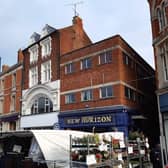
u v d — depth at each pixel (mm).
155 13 18281
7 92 34812
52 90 27156
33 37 32031
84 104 23812
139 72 26703
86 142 10336
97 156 10297
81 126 23469
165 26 16828
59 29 28031
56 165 11086
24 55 32656
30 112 29859
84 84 24328
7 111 33938
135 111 23391
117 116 21062
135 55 26125
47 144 12141
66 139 12695
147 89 28578
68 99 25516
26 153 13516
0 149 14945
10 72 35031
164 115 16781
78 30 30266
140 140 14680
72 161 10117
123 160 12312
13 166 10672
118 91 21594
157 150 15898
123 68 22625
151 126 26891
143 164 13711
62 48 27734
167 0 16781
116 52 22406
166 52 16891
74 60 25781
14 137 14195
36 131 12531
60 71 26953
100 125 22000
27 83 31047
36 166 10836
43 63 29297
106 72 22781
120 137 13039
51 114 26734
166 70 16984
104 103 22297
